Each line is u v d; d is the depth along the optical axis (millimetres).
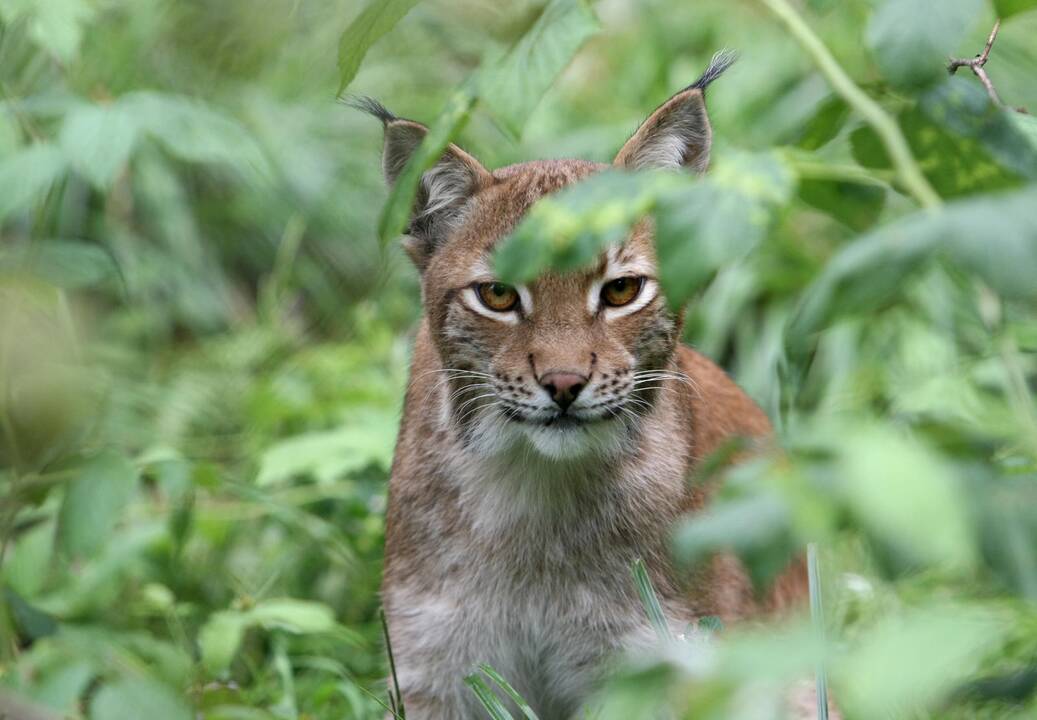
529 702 9641
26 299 8594
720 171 4543
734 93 16109
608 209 4594
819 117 6812
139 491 12781
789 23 5816
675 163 9320
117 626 11281
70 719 6789
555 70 5441
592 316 8758
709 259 4402
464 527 9320
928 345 12930
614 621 9242
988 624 3689
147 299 16797
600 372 8664
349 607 12406
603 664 9344
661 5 17859
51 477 8672
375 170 18234
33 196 8031
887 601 10094
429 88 18266
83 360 11680
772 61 16250
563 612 9328
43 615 9141
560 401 8625
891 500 3797
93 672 6820
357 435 12820
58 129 8852
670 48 17641
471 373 9133
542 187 9016
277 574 12008
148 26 15203
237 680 11203
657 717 7277
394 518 9758
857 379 13227
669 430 9445
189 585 12414
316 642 11430
